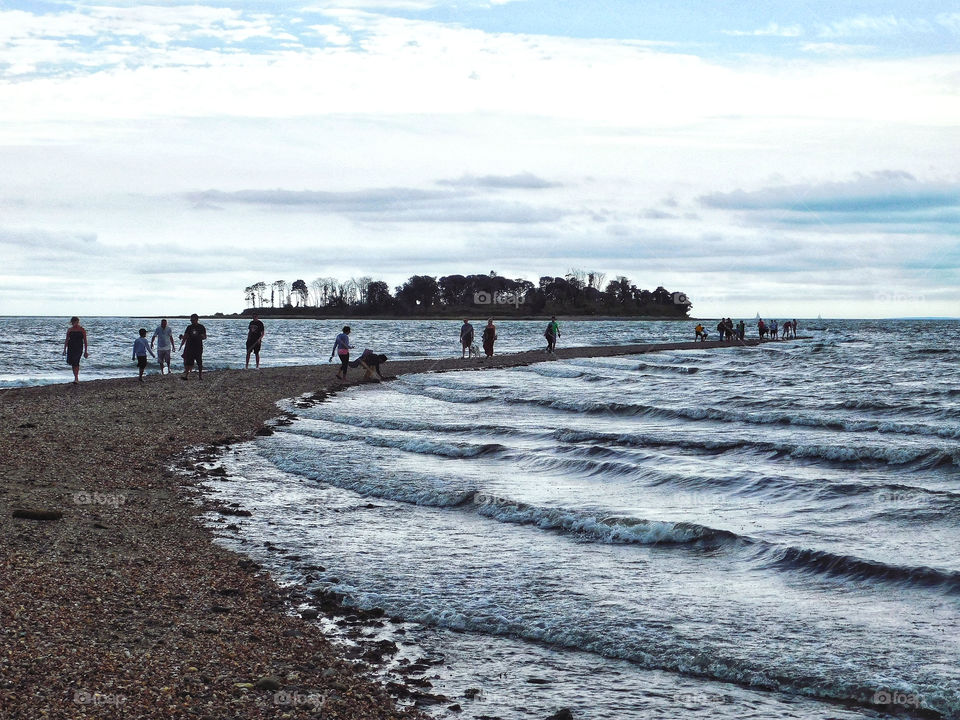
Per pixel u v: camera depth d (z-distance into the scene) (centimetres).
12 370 4078
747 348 6369
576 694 643
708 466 1531
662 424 2134
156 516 1130
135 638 674
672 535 1060
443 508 1258
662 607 824
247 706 576
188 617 747
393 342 8375
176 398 2456
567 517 1148
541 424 2106
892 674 662
